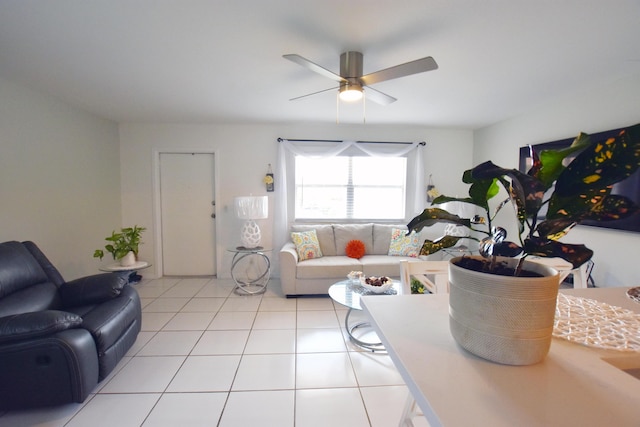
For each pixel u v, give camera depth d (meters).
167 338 2.46
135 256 3.64
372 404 1.74
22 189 2.60
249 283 3.95
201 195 4.16
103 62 2.16
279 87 2.63
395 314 0.97
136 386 1.87
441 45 1.88
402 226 4.09
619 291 1.23
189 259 4.23
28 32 1.76
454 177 4.33
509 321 0.66
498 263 0.79
